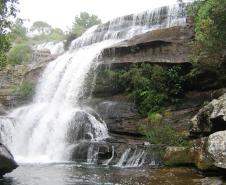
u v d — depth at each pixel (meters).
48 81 31.28
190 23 24.61
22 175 15.60
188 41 23.80
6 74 35.41
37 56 42.97
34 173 16.12
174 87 22.75
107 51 26.64
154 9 31.61
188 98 22.38
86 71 27.56
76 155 20.52
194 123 18.27
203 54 21.00
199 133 17.88
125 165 18.62
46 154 22.52
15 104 31.58
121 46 25.94
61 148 21.62
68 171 16.69
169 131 19.17
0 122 23.98
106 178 14.93
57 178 14.98
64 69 30.34
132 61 25.00
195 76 22.03
